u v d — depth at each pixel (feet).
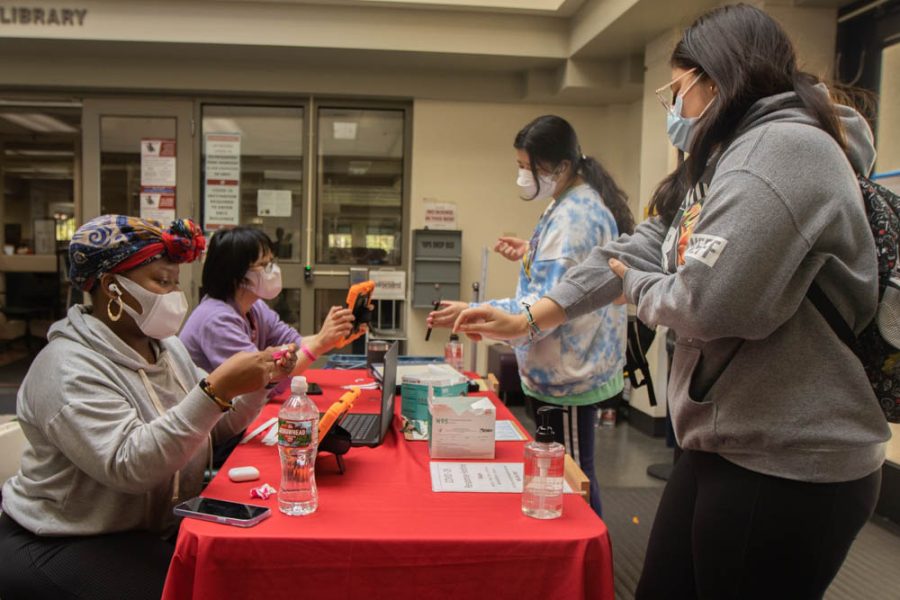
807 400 2.94
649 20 11.64
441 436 4.57
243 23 13.48
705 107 3.45
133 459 3.68
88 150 15.43
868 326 2.97
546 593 3.23
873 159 3.30
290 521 3.41
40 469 3.99
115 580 3.75
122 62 14.71
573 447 6.19
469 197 15.78
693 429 3.34
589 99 15.34
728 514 3.16
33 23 13.25
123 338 4.37
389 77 15.24
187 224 4.32
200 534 3.21
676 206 4.24
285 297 15.92
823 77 3.56
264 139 15.66
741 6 3.36
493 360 15.83
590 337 6.02
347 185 15.96
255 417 5.19
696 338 3.09
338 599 3.19
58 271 20.44
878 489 3.18
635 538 8.34
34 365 4.03
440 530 3.32
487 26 13.87
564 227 5.91
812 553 3.04
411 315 15.97
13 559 3.85
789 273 2.76
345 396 4.51
